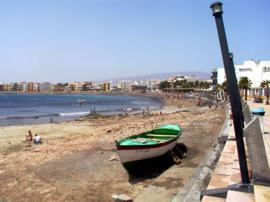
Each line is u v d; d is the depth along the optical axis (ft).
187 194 26.71
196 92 638.12
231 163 31.71
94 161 56.70
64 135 111.86
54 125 151.12
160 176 42.86
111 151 65.57
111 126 135.85
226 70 20.20
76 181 44.91
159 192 36.29
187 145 66.95
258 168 19.51
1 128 138.72
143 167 49.26
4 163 60.29
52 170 51.49
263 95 262.88
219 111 183.93
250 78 328.90
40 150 73.97
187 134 84.17
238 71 334.24
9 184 45.60
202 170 34.27
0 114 252.83
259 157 19.38
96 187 41.86
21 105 405.18
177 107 336.29
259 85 319.27
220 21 19.54
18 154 69.92
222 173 28.30
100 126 142.61
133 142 50.55
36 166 55.31
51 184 44.19
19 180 47.19
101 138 90.22
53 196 39.32
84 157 60.75
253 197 19.53
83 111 289.74
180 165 49.85
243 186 20.67
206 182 29.91
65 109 325.01
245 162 20.99
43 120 192.85
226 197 20.42
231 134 52.37
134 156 46.19
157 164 51.85
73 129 132.57
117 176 46.68
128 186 41.91
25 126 147.13
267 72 323.98
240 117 20.80
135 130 109.29
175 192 36.04
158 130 65.36
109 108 341.21
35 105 407.44
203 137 78.07
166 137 59.52
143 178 45.39
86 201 37.09
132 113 247.29
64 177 47.21
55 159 60.49
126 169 47.70
